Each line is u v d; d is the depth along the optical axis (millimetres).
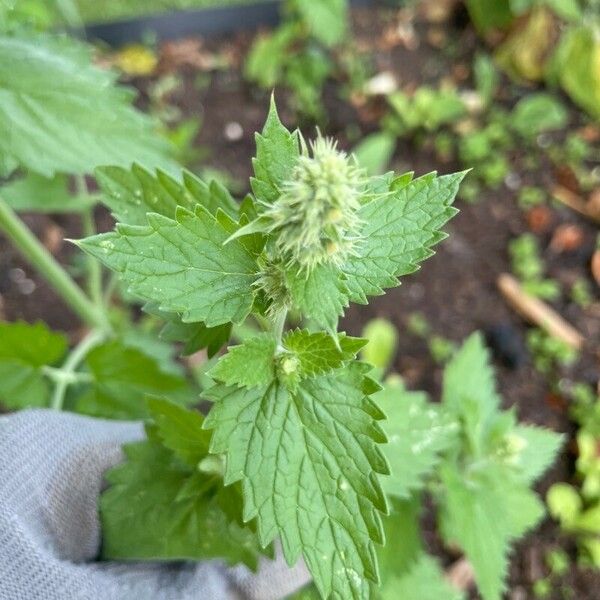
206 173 411
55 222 394
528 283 400
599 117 458
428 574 264
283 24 486
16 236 235
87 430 185
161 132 401
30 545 150
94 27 466
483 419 243
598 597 323
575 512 335
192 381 310
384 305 397
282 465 138
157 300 128
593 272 406
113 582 169
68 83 197
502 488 233
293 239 117
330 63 475
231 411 138
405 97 458
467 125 457
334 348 139
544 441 250
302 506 137
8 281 375
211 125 453
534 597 325
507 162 446
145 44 477
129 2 479
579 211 427
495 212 429
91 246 124
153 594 173
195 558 177
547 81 475
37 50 198
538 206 430
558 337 384
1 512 149
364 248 136
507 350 382
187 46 480
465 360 259
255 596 198
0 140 189
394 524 231
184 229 129
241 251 132
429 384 377
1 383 228
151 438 176
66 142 194
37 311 369
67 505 172
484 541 216
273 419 139
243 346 137
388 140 413
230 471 136
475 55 490
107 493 179
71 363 249
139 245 126
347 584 135
